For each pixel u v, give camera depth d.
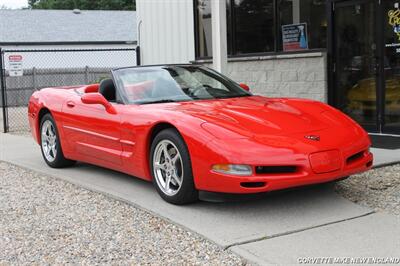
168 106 5.15
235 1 10.86
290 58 9.73
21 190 5.85
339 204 4.73
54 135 6.79
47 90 7.08
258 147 4.23
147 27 13.49
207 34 11.74
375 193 5.10
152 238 4.12
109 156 5.61
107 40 31.14
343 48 9.01
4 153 8.32
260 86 10.38
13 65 12.03
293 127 4.56
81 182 5.93
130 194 5.31
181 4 12.30
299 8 9.61
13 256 3.87
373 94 8.63
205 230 4.14
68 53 30.06
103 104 5.58
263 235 3.99
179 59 12.57
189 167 4.56
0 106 22.31
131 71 5.97
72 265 3.67
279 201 4.87
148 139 5.03
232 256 3.68
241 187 4.23
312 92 9.45
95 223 4.55
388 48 8.31
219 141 4.32
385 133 8.50
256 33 10.48
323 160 4.30
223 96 5.67
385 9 8.29
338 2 8.94
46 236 4.27
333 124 4.76
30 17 32.72
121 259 3.74
